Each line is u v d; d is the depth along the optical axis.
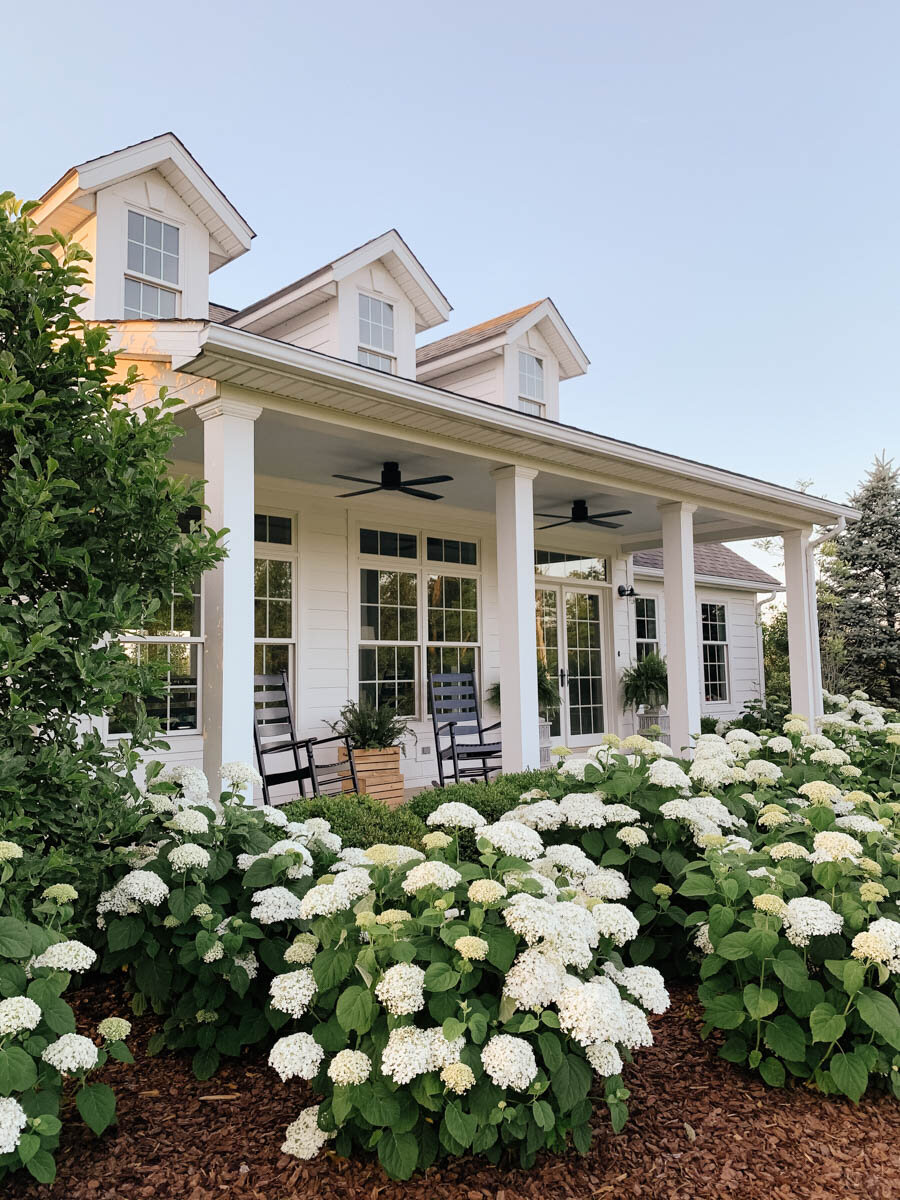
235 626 4.09
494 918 2.09
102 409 3.12
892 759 4.88
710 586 12.78
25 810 2.61
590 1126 2.09
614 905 2.34
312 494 7.15
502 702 5.82
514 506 5.86
